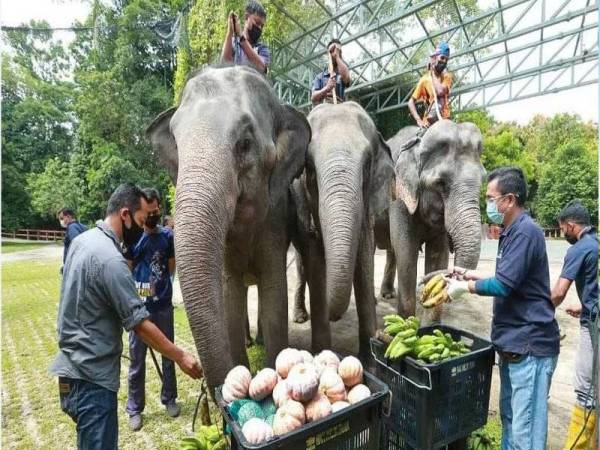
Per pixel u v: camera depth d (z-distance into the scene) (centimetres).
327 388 174
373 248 369
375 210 356
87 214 2742
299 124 307
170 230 346
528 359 221
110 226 234
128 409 328
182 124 245
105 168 2402
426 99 494
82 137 2812
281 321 318
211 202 216
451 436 221
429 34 1124
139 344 323
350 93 1623
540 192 2756
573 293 700
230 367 219
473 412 230
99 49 2838
